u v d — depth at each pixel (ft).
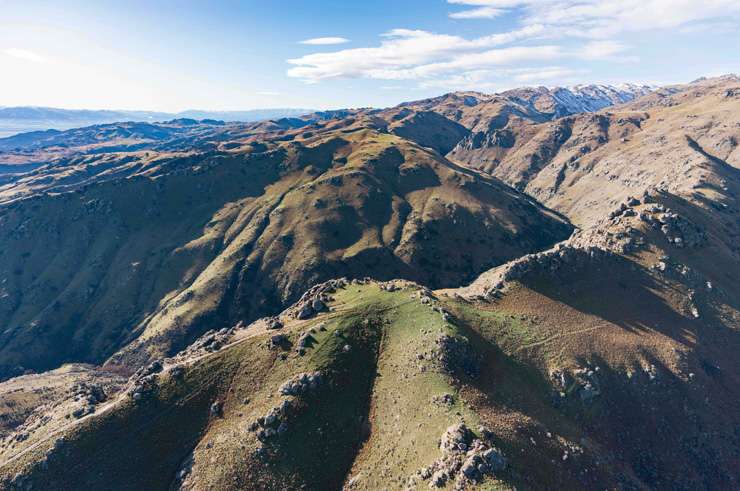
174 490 248.32
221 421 282.15
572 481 227.81
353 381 298.97
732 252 483.10
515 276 404.36
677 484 269.64
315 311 372.99
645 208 513.04
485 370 295.69
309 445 260.83
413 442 246.68
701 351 349.41
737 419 310.86
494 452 216.13
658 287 402.11
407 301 361.10
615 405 301.22
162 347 637.30
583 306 377.30
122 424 278.26
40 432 282.36
